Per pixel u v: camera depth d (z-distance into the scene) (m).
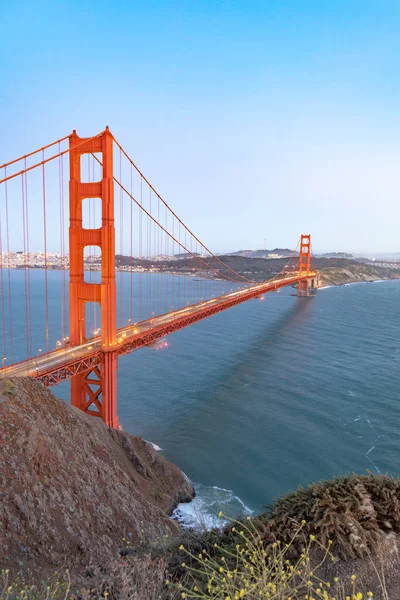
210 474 39.28
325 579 5.64
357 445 44.53
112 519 22.11
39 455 21.61
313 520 6.61
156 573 6.46
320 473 39.25
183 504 34.06
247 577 5.07
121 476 29.00
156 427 49.72
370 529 6.26
